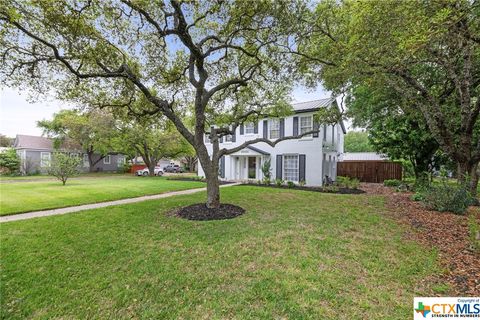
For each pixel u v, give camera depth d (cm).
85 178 2119
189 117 1209
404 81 750
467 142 744
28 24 501
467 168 759
